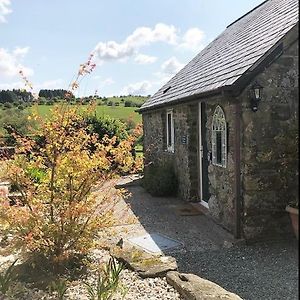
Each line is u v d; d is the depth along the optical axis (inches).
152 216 364.2
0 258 212.5
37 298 169.8
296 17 285.4
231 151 292.2
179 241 287.3
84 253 205.6
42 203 196.1
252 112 274.8
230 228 299.6
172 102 411.5
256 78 273.3
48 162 196.1
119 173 215.3
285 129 279.4
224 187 310.5
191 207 389.4
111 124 634.2
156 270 202.4
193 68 536.4
